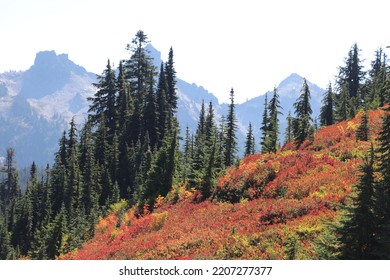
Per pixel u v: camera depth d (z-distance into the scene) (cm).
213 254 2045
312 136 3675
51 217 5566
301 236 1952
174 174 4419
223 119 6931
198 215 2912
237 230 2275
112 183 6038
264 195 2803
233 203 2988
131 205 4638
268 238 2045
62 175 5988
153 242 2586
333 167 2756
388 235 1298
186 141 6781
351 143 3156
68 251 3781
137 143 6575
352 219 1373
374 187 1373
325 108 6688
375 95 5600
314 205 2253
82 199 5684
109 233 3641
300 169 2891
